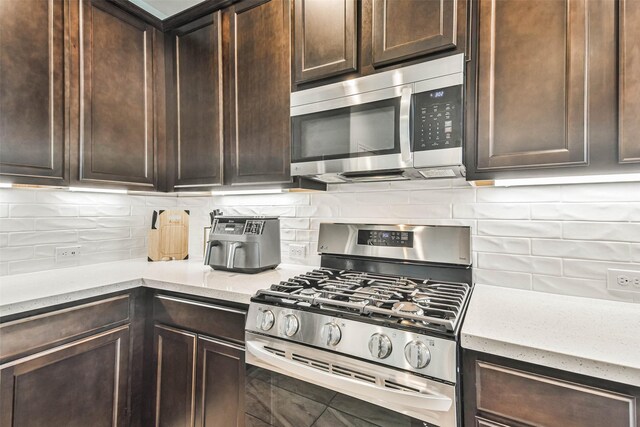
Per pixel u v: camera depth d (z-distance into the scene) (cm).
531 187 128
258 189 160
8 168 129
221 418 129
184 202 224
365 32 129
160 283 146
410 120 114
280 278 149
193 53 179
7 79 130
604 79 94
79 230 180
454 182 143
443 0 114
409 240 146
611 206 114
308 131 138
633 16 90
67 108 149
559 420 75
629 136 90
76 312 129
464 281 135
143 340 153
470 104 112
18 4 133
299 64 143
